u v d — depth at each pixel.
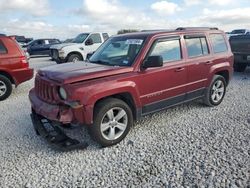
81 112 4.04
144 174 3.59
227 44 6.72
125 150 4.29
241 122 5.35
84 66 4.83
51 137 4.35
